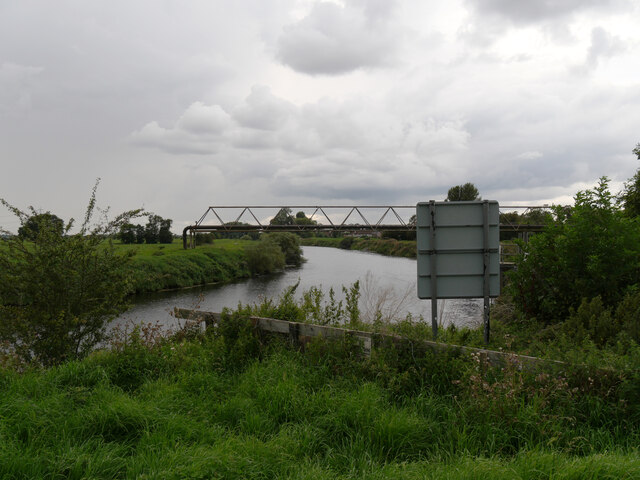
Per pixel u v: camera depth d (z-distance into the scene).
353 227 38.81
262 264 47.12
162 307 23.88
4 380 4.61
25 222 6.88
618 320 6.22
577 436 3.59
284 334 6.18
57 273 6.46
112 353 5.57
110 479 3.03
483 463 2.98
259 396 4.39
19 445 3.28
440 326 7.75
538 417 3.71
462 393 4.23
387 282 23.83
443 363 4.66
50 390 4.39
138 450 3.37
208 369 5.32
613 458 3.01
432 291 6.47
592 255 7.76
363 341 5.41
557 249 8.29
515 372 4.32
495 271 6.45
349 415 3.92
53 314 6.46
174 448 3.37
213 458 3.08
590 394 4.01
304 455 3.45
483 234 6.44
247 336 6.13
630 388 3.81
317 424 3.88
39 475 2.95
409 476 2.95
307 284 28.38
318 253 76.62
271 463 3.21
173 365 5.45
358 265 45.56
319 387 4.70
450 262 6.49
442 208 6.46
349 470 3.21
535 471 2.92
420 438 3.67
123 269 7.38
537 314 8.56
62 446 3.37
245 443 3.42
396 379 4.59
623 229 8.03
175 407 4.23
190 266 37.88
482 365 4.54
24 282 6.41
